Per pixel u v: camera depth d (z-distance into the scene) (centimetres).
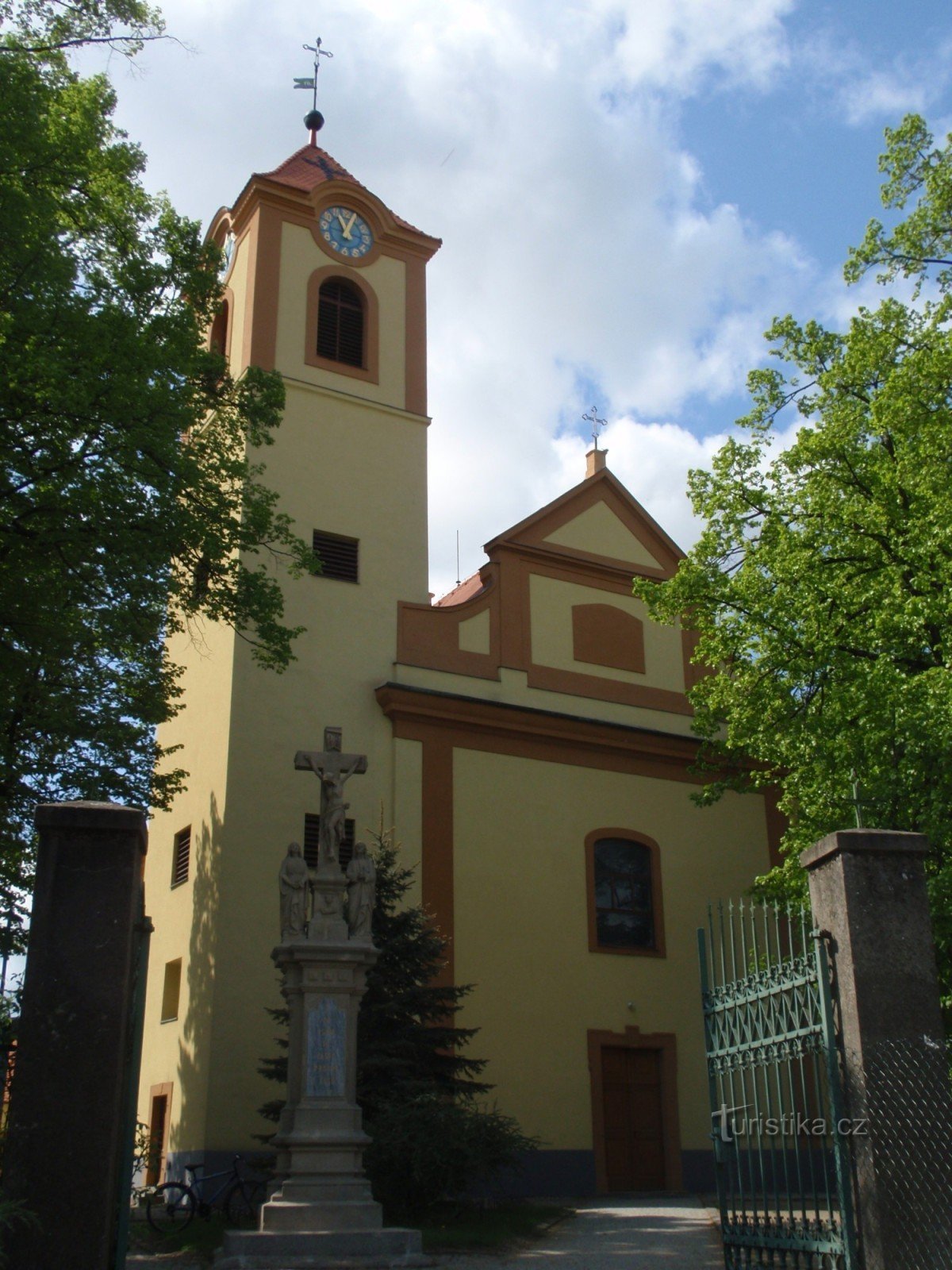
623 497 2834
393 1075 1734
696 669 2766
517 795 2412
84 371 1548
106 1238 803
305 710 2266
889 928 875
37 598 1597
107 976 851
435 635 2458
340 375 2598
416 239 2811
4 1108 866
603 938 2434
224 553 1769
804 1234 894
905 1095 835
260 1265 1240
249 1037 2006
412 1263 1265
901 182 1900
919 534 1645
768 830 2714
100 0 1540
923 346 1841
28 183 1603
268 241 2616
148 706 1895
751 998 995
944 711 1489
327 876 1498
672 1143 2331
